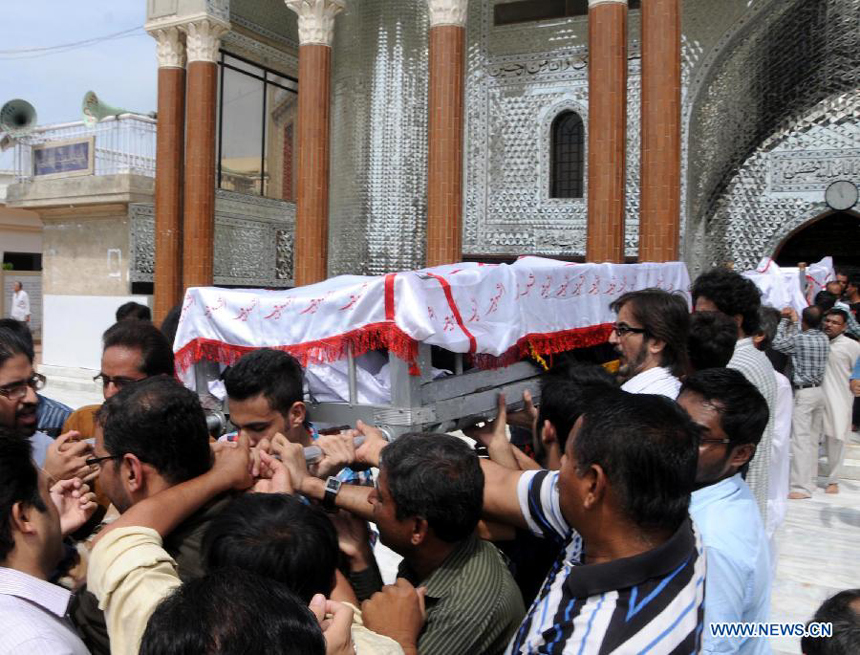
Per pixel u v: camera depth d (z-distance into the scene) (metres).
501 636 1.80
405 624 1.69
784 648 3.97
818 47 13.52
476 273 3.25
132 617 1.42
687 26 14.27
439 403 2.97
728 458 2.06
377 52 16.27
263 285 16.48
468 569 1.82
